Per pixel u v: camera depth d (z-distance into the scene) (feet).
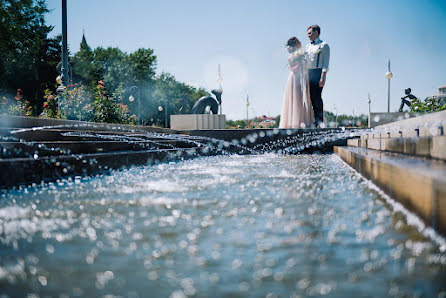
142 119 211.00
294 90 54.03
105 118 54.34
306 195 13.84
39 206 12.11
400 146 21.35
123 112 62.03
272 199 12.96
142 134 43.65
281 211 10.89
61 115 49.06
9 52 132.05
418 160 15.06
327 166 27.89
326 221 9.59
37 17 136.87
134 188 16.08
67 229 9.10
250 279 5.88
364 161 19.48
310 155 47.26
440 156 15.03
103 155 23.80
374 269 6.21
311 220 9.71
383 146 26.04
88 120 51.31
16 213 11.03
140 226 9.29
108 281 5.89
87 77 193.06
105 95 59.62
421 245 7.44
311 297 5.22
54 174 19.34
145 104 213.46
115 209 11.48
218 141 54.95
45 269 6.43
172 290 5.53
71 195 14.29
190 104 265.34
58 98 50.14
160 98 221.87
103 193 14.74
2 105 52.75
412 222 9.35
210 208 11.43
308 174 21.77
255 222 9.54
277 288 5.53
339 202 12.34
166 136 50.01
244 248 7.39
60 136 28.91
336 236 8.16
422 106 53.11
